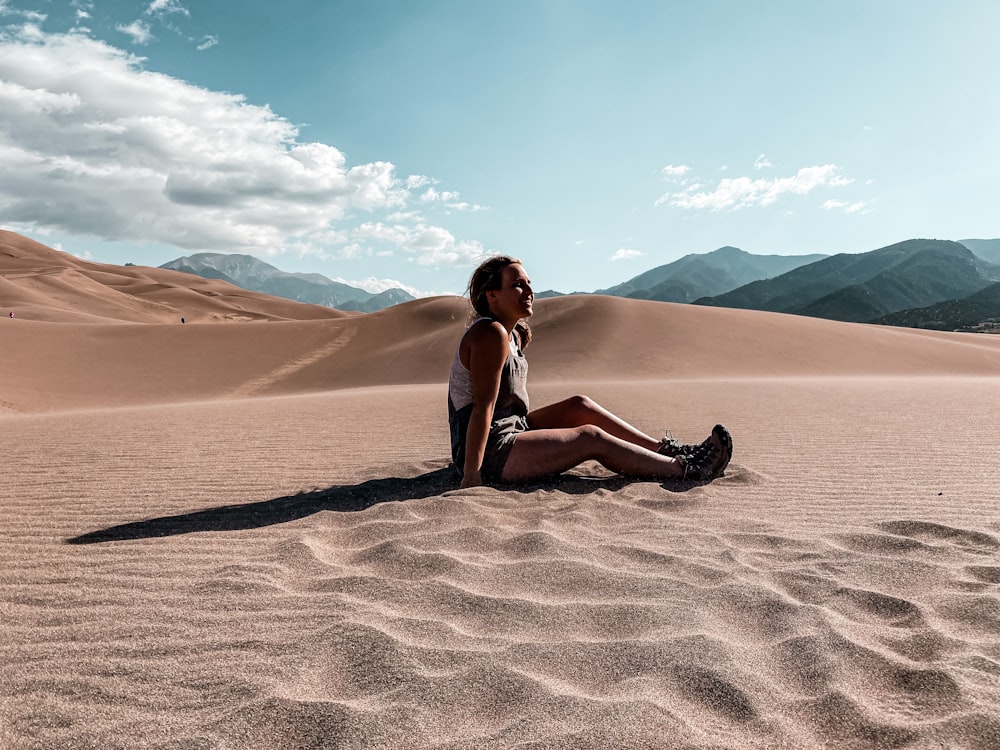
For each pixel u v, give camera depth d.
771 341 38.19
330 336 49.81
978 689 1.59
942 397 10.94
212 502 3.64
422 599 2.17
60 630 1.94
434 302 58.34
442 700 1.55
